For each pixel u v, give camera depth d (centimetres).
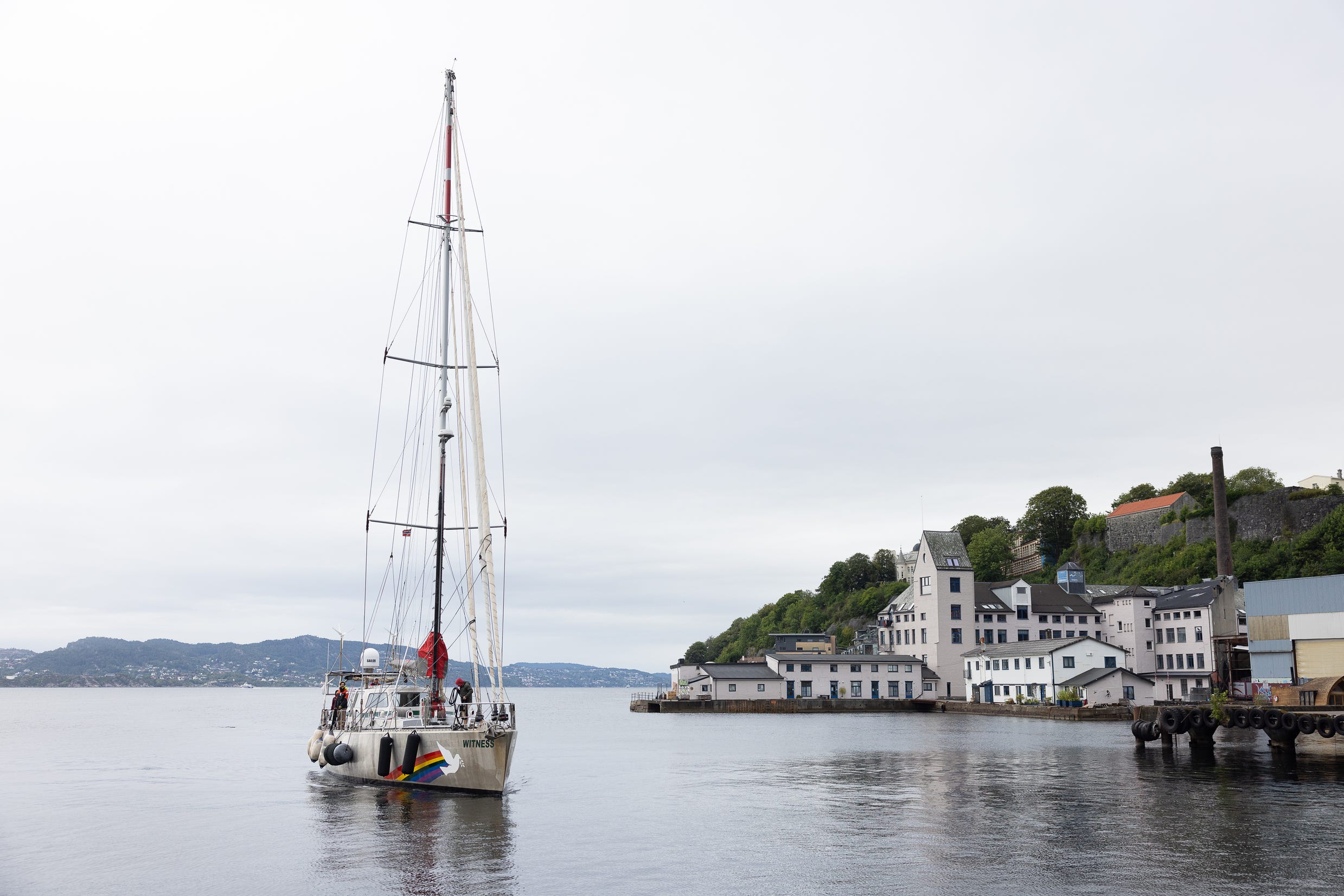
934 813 3994
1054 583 17625
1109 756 6275
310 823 3875
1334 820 3734
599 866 3075
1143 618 13612
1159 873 2902
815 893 2733
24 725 13112
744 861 3130
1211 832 3509
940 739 8012
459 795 4403
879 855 3191
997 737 8219
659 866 3070
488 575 4528
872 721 11188
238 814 4212
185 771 6338
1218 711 6550
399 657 4922
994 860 3094
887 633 15900
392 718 4744
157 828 3881
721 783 5122
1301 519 13850
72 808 4506
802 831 3628
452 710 4738
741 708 13900
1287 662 7700
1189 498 16238
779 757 6556
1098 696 11362
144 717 16150
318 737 5444
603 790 4838
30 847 3531
